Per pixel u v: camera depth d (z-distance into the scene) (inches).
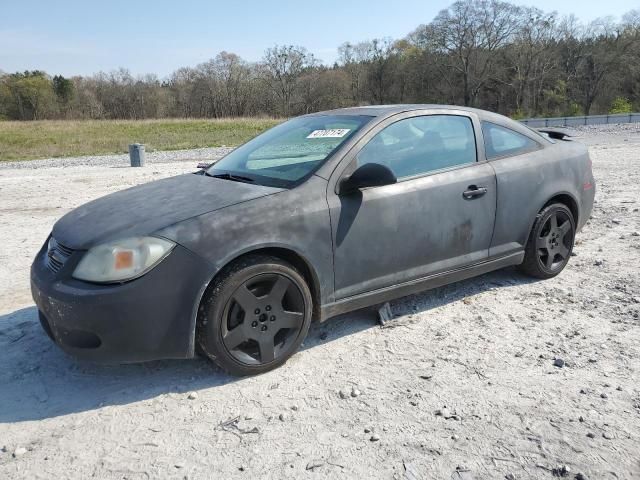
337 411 113.4
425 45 2955.2
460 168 158.9
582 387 119.4
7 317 167.8
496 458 97.6
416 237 148.3
